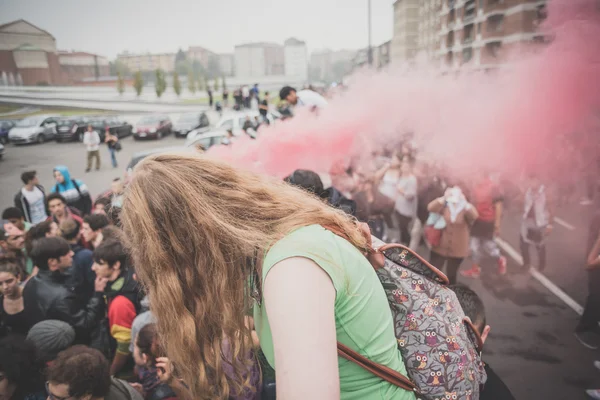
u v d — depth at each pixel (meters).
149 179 0.84
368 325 0.76
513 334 3.74
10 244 3.78
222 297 0.80
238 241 0.77
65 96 37.66
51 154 17.84
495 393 1.21
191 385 0.88
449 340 0.88
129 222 0.85
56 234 3.81
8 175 14.75
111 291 2.66
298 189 0.95
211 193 0.82
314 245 0.73
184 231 0.80
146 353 2.09
